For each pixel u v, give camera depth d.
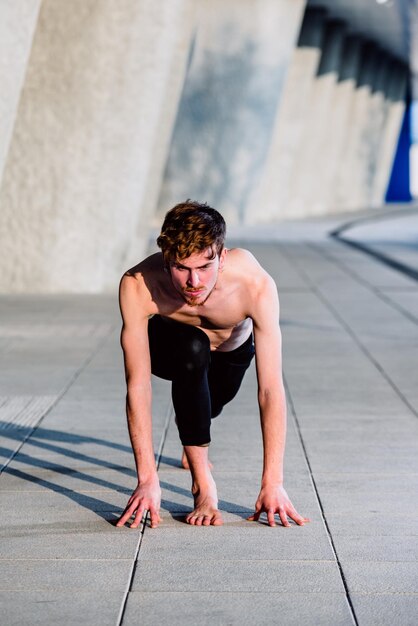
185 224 3.65
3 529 4.24
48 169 13.35
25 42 7.83
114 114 13.30
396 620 3.27
